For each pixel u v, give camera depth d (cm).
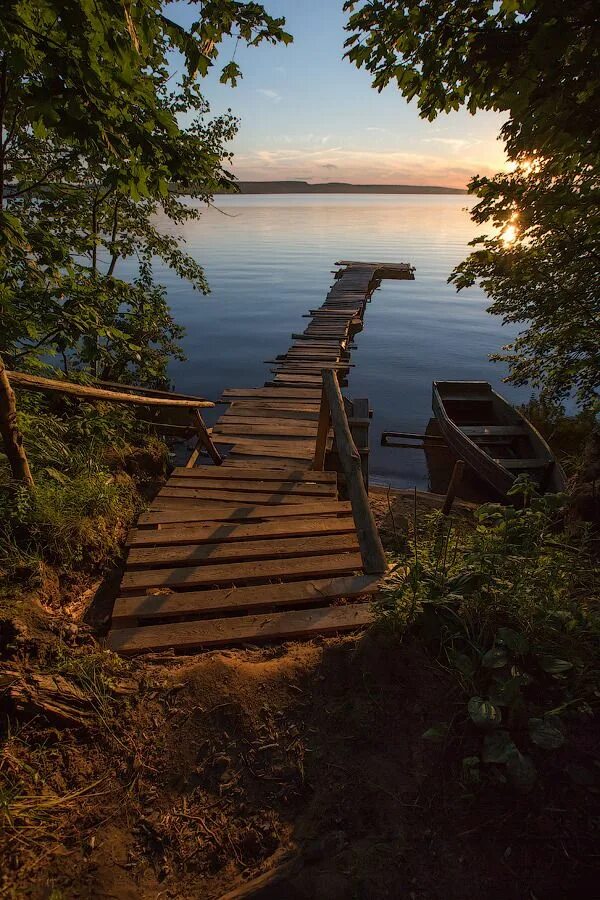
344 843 180
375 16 269
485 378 1526
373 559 350
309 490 504
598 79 198
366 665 250
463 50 247
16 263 435
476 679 230
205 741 223
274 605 327
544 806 183
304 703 239
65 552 339
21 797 191
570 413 1165
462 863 171
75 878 172
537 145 247
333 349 1286
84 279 541
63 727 220
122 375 830
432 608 254
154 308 802
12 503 339
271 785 207
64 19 222
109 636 293
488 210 365
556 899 159
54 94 246
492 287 608
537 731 196
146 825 193
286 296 2617
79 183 729
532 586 268
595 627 242
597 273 503
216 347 1752
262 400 872
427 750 209
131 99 281
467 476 907
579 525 424
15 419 341
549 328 653
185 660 274
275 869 176
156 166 322
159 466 612
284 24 311
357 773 205
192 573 354
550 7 187
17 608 270
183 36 293
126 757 216
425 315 2397
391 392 1420
